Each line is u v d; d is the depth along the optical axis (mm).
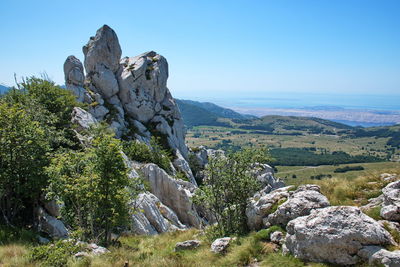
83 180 19844
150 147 58875
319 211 12867
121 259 15180
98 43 67125
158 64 75750
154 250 19156
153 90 73500
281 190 18844
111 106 65125
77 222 22406
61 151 27672
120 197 19938
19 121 22703
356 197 17141
